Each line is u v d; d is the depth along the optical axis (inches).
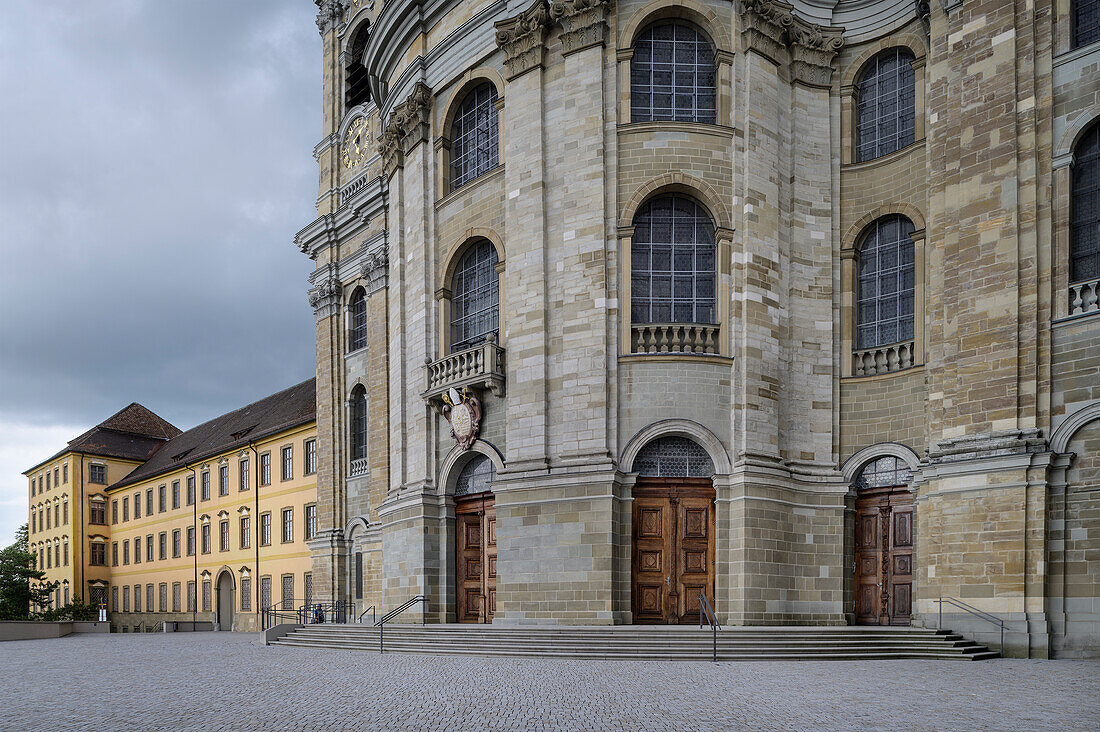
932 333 909.8
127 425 3176.7
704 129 1004.6
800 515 973.2
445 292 1170.0
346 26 1696.6
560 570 949.2
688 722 448.5
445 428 1136.8
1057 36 837.8
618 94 1021.8
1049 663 723.4
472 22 1148.5
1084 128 816.3
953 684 583.5
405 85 1269.7
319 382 1676.9
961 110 881.5
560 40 1047.0
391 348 1282.0
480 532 1096.8
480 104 1173.7
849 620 970.1
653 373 970.1
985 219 852.6
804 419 1000.2
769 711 477.7
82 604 2689.5
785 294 1018.1
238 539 2178.9
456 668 709.3
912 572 940.0
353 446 1614.2
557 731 430.6
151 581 2662.4
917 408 954.7
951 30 900.6
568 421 979.3
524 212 1042.7
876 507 980.6
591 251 991.6
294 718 479.8
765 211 1004.6
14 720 498.9
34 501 3334.2
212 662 872.3
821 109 1057.5
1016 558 789.2
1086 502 776.9
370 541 1416.1
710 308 1009.5
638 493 967.0
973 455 828.6
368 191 1530.5
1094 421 780.0
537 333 1010.1
